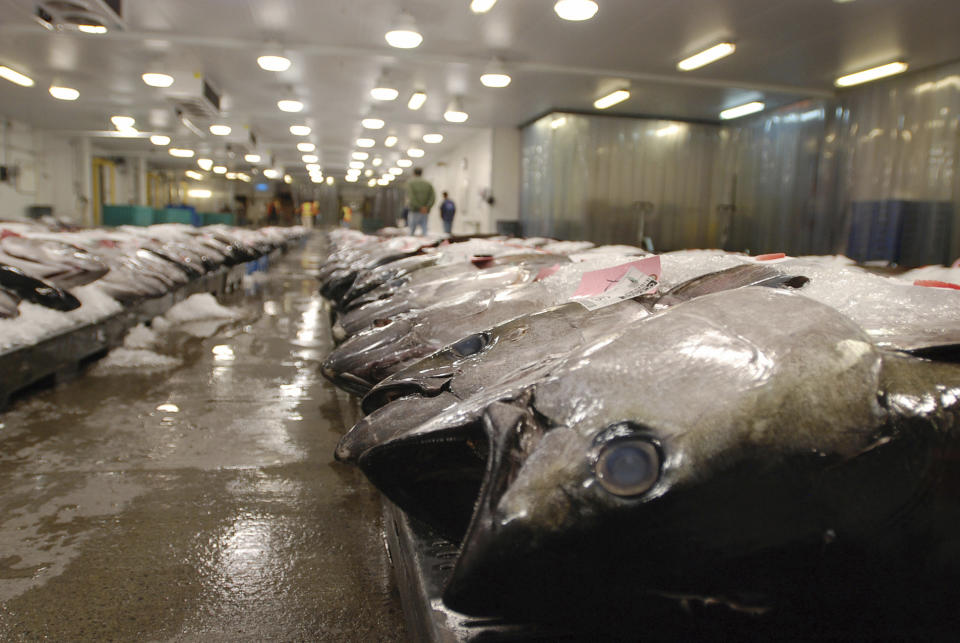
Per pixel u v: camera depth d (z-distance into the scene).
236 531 2.50
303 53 11.11
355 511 2.70
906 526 0.99
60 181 22.62
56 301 4.48
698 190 17.09
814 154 13.91
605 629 1.03
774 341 1.06
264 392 4.50
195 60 11.91
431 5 8.85
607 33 9.86
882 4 8.46
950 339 1.24
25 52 11.57
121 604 2.01
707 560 0.95
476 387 1.55
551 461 0.97
